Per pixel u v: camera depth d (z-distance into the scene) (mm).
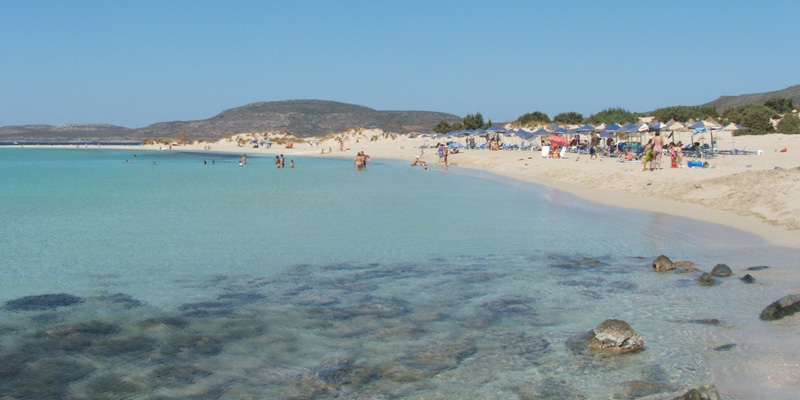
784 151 40938
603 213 19844
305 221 19406
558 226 17531
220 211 22250
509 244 14977
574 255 13570
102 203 25266
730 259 12469
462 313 9539
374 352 7957
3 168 55719
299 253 14289
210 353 8031
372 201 25109
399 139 115500
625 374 6961
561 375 7027
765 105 83125
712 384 6148
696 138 48781
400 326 8977
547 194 26469
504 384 6844
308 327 9000
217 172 48656
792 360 6969
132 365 7664
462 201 24516
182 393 6863
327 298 10523
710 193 21156
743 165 30484
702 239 14609
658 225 16922
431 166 52281
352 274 12203
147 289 11234
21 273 12469
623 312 9297
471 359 7617
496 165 46531
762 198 18531
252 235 16812
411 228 17656
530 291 10703
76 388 7023
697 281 10828
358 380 7082
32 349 8234
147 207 23641
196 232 17406
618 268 12211
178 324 9227
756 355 7207
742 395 6164
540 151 57969
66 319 9500
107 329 9016
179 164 64000
